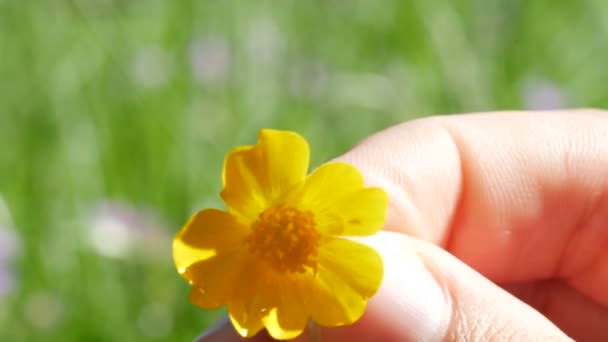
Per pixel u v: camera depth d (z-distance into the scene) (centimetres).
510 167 22
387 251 19
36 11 35
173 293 28
